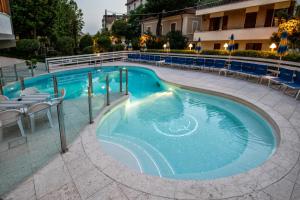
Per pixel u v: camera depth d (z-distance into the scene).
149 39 22.19
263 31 13.70
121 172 3.05
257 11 14.82
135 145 4.75
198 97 8.34
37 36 23.62
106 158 3.40
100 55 17.61
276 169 3.10
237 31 15.39
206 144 4.83
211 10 17.25
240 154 4.41
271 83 9.03
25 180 2.90
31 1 19.53
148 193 2.64
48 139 4.07
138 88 10.17
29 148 3.74
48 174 3.02
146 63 17.39
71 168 3.14
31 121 4.38
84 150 3.64
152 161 4.13
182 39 20.58
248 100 6.64
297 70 7.39
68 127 4.60
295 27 9.30
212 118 6.36
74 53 22.77
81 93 9.14
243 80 9.90
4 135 4.26
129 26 29.62
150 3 23.11
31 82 11.05
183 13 21.14
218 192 2.64
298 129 4.46
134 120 6.19
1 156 3.50
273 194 2.61
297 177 2.92
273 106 6.02
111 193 2.64
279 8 13.56
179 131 5.51
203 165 4.02
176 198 2.55
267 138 5.00
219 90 8.01
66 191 2.69
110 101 6.55
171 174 3.74
